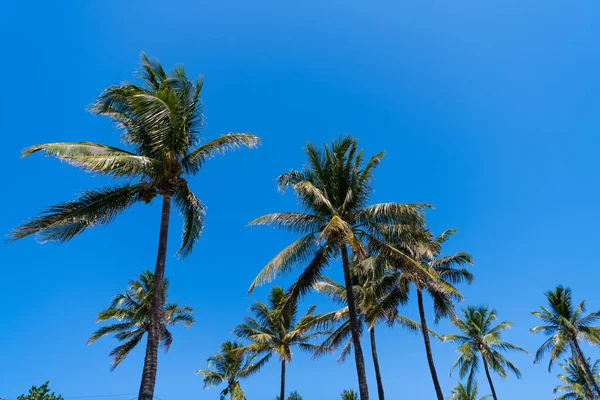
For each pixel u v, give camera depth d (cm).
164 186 1373
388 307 2339
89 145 1252
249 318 3253
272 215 1783
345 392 3203
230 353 2998
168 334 2855
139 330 2786
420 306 2480
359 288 2462
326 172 1891
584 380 3872
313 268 1812
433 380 2206
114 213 1374
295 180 1848
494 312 3466
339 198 1833
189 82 1558
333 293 2525
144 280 2917
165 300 2862
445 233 2717
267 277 1684
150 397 1101
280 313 1805
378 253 1788
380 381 2434
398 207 1614
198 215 1599
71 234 1317
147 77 1535
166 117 1303
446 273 2580
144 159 1252
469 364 3350
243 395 3269
